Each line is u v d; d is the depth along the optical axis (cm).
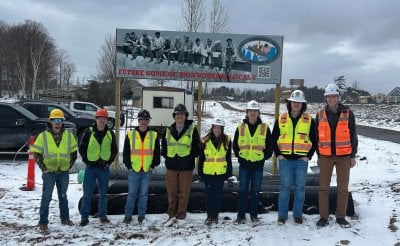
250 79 1027
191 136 695
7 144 1293
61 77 8525
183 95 2431
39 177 1076
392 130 3030
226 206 743
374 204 773
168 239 605
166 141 699
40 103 1678
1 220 706
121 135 2027
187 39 1013
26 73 7038
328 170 655
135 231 643
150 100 2400
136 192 693
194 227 660
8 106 1309
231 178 805
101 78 4834
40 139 653
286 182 664
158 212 743
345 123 642
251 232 631
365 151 1706
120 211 743
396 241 580
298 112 661
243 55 1021
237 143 676
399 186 947
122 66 1014
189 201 743
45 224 652
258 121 678
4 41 7581
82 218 675
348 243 578
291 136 657
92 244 589
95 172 678
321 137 649
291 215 714
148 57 1014
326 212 657
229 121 3534
